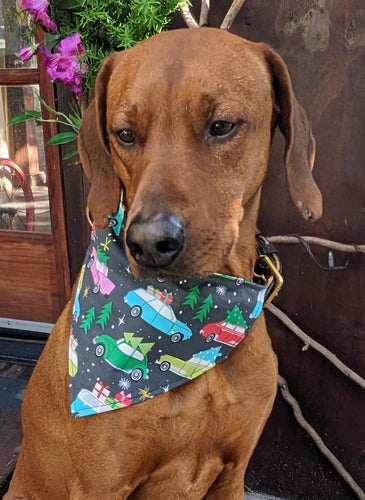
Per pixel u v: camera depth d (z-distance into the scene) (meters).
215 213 0.34
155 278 0.34
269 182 0.54
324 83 0.51
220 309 0.39
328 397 0.58
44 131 0.63
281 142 0.53
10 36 0.63
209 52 0.35
